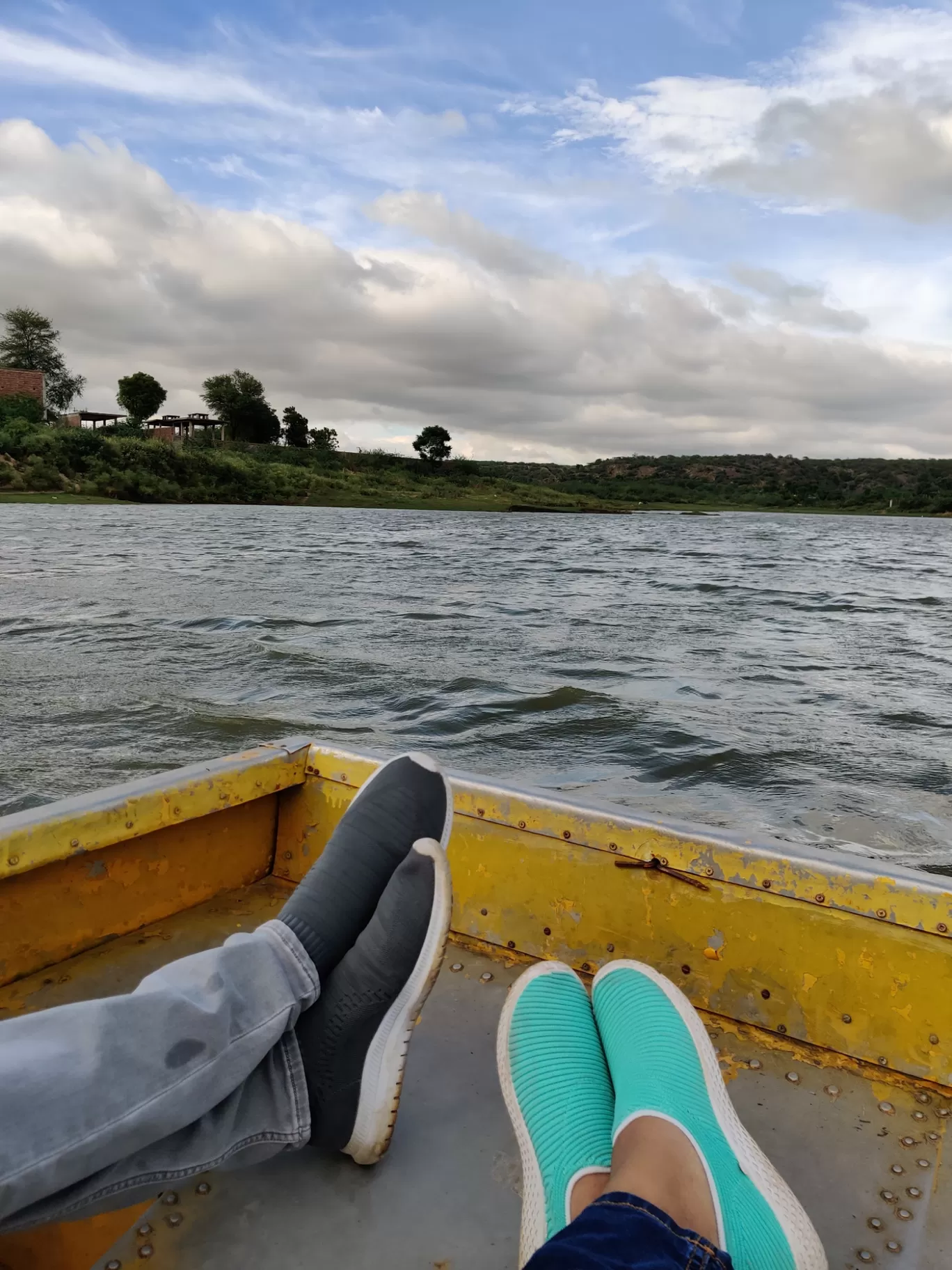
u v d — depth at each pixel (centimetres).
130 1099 100
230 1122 112
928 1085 150
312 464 10206
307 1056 121
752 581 2161
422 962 121
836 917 154
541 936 180
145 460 7500
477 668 897
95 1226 122
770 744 642
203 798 183
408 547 3069
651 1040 132
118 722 645
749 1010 162
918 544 4756
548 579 2019
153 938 179
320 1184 129
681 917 166
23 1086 94
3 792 495
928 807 523
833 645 1146
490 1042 160
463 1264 117
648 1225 95
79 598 1350
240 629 1093
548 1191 116
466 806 184
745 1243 102
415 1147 137
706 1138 116
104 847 167
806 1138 138
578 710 729
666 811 508
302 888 131
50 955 168
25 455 7019
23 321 9956
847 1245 121
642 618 1364
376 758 194
